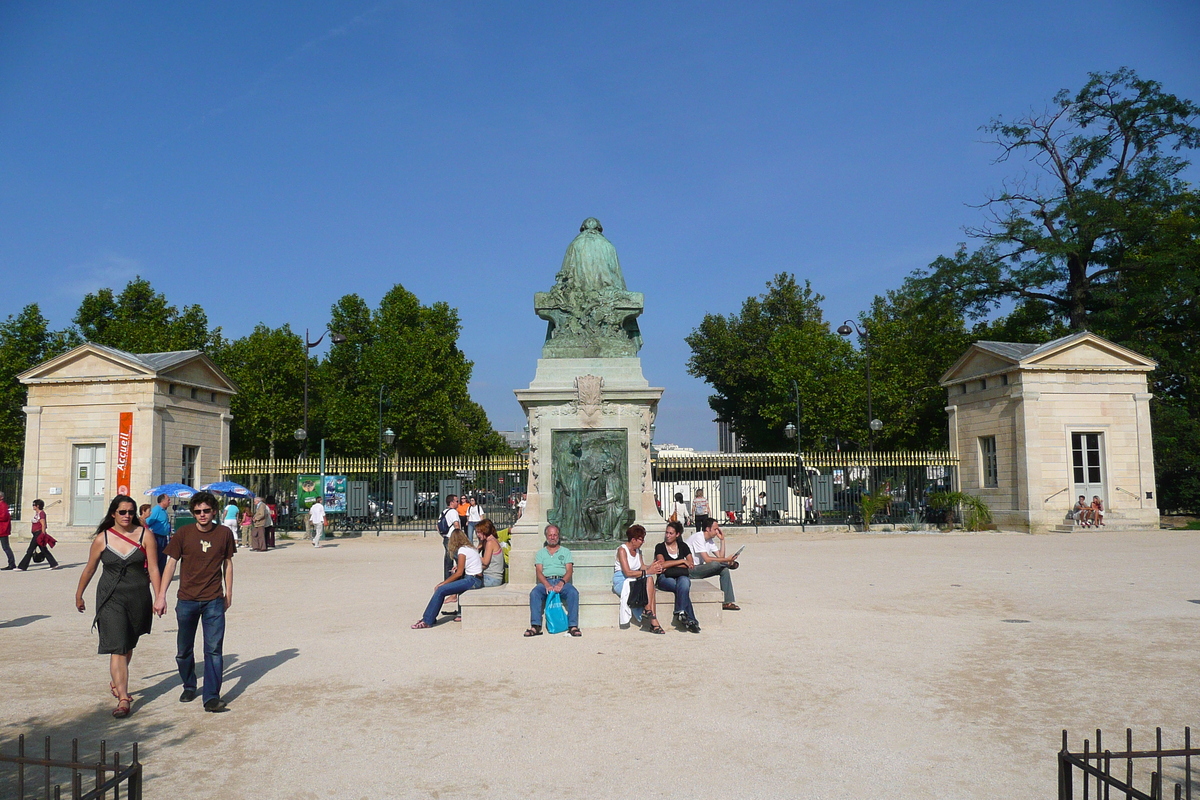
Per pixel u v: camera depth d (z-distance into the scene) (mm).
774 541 30922
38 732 7730
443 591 12711
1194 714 7836
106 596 8234
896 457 38438
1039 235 47219
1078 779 6316
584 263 15398
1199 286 42906
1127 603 14266
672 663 10016
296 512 37781
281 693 8922
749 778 6340
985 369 37250
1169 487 39094
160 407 33375
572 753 6926
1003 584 16953
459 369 63125
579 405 14281
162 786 6332
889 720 7707
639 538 12141
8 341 48188
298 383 51219
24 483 33875
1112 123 48250
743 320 64312
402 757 6895
